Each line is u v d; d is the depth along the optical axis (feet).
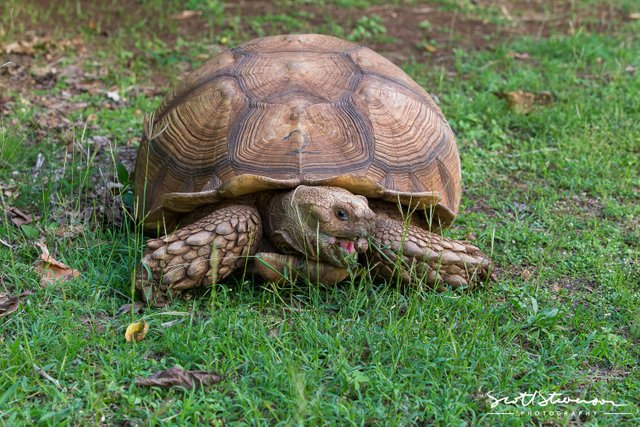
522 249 16.89
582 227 17.93
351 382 11.96
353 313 13.84
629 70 26.84
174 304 14.05
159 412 11.22
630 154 21.18
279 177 13.89
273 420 11.48
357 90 15.23
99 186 18.51
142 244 15.43
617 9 34.17
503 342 13.60
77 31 28.37
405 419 11.47
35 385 11.86
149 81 25.20
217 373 12.16
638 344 13.74
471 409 11.68
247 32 29.45
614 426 11.61
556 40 28.89
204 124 14.96
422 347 12.87
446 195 15.42
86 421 11.16
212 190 14.20
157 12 30.96
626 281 15.56
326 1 33.14
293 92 15.01
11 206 17.42
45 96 23.48
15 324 13.38
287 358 12.19
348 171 14.07
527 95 24.09
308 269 14.06
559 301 15.01
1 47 25.76
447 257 14.34
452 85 25.58
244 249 14.08
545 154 21.31
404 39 29.86
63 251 15.61
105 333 13.11
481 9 33.58
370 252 14.40
